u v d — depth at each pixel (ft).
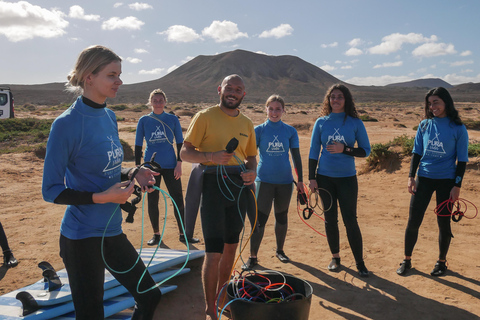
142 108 201.16
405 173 32.48
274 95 15.72
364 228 20.59
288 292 10.08
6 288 13.66
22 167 38.04
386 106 368.89
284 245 18.17
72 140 7.25
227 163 10.55
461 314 11.76
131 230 20.54
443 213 14.08
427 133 14.24
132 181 7.41
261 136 15.67
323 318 11.64
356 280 14.25
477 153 30.09
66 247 7.64
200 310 12.28
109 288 10.91
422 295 13.00
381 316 11.72
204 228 11.09
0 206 25.14
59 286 10.64
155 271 12.55
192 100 608.19
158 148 17.66
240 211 11.41
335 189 14.88
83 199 7.09
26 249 17.61
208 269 10.73
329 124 14.79
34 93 526.16
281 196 15.92
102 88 7.41
